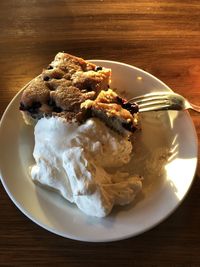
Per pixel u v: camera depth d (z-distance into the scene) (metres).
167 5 0.30
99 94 0.24
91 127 0.23
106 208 0.21
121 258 0.21
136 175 0.23
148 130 0.24
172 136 0.24
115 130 0.23
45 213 0.21
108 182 0.22
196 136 0.23
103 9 0.30
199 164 0.23
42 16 0.31
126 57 0.28
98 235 0.20
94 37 0.29
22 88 0.26
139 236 0.21
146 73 0.26
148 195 0.22
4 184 0.22
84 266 0.21
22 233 0.22
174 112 0.24
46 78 0.24
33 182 0.23
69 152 0.22
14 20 0.31
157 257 0.21
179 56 0.28
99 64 0.26
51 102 0.24
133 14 0.30
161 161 0.23
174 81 0.27
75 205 0.22
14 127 0.25
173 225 0.22
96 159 0.22
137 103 0.25
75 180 0.21
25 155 0.24
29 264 0.21
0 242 0.22
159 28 0.29
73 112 0.23
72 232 0.20
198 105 0.26
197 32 0.29
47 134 0.23
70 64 0.25
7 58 0.29
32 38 0.30
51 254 0.21
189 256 0.21
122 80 0.26
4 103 0.27
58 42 0.29
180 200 0.21
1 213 0.23
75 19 0.30
